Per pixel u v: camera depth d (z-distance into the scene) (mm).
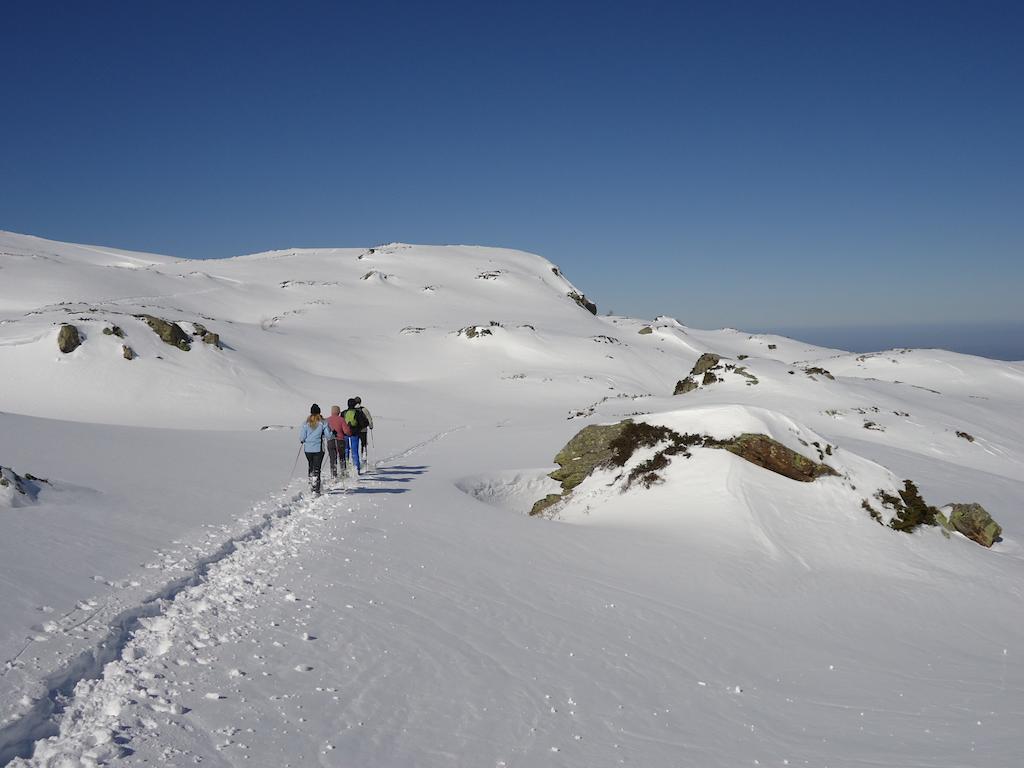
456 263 141500
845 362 81875
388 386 60969
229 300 93875
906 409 41906
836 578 13078
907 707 7852
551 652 7602
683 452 17688
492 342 79375
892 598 12445
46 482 11406
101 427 24406
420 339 80938
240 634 6625
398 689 6012
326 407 49406
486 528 13391
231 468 17641
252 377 52344
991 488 25844
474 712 5859
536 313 111875
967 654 10289
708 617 10148
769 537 14297
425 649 6996
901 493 16625
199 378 49344
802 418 37219
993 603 12727
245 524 11055
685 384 47500
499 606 8836
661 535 14500
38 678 4883
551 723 5945
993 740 6988
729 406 18328
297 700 5480
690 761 5750
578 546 12992
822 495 16094
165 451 19547
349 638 6938
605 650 8023
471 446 28578
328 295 104938
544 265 153875
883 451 30328
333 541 10859
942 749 6676
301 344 70812
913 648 10297
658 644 8641
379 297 108250
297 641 6652
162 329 52625
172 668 5680
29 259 92812
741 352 114375
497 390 62219
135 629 6332
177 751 4465
